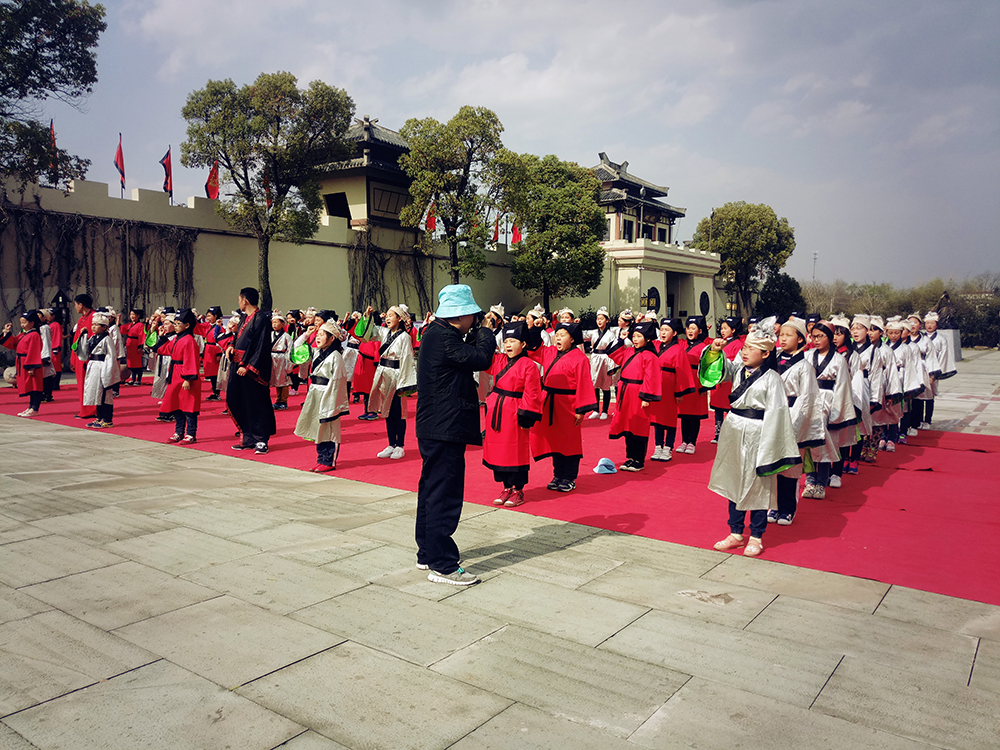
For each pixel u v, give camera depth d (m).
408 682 3.30
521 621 4.04
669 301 49.50
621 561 5.16
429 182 28.66
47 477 7.50
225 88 23.00
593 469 8.66
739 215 52.56
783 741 2.86
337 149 24.81
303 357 8.74
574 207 34.69
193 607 4.14
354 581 4.62
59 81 20.52
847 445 7.57
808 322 7.56
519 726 2.94
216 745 2.77
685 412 9.64
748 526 6.13
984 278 51.72
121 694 3.15
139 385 17.11
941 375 11.74
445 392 4.59
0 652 3.54
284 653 3.58
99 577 4.62
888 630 3.98
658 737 2.88
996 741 2.89
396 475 8.01
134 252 22.34
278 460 8.86
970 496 7.32
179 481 7.48
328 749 2.76
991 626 4.05
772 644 3.78
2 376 18.95
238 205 23.67
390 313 8.77
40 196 20.23
